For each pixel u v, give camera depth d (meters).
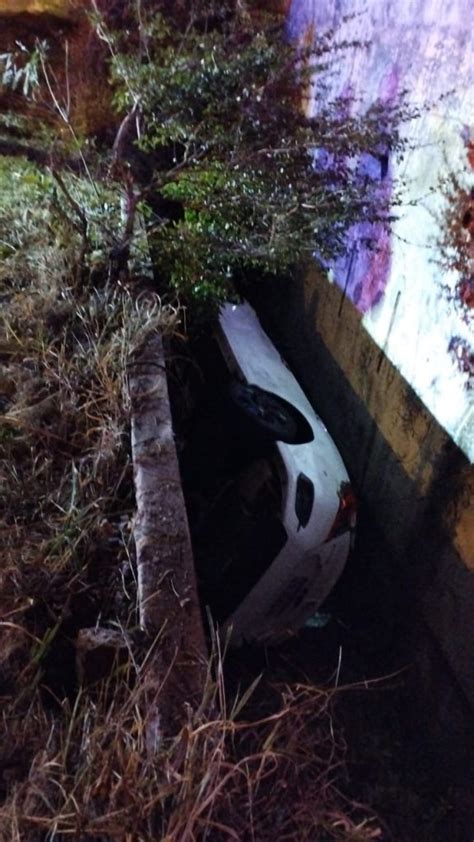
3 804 1.56
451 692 3.10
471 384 3.18
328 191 3.88
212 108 3.79
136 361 3.02
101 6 5.28
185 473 3.62
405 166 3.94
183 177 3.86
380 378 4.15
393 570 3.76
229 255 3.77
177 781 1.46
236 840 1.46
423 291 3.70
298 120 3.96
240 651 3.60
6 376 2.91
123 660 1.79
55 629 1.90
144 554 2.09
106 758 1.50
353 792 3.03
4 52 5.69
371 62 4.46
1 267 3.59
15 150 4.71
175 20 4.89
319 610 4.04
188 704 1.60
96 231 3.90
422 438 3.57
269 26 4.94
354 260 4.67
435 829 2.96
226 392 3.78
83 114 5.31
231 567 3.44
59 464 2.62
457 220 3.38
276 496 3.45
